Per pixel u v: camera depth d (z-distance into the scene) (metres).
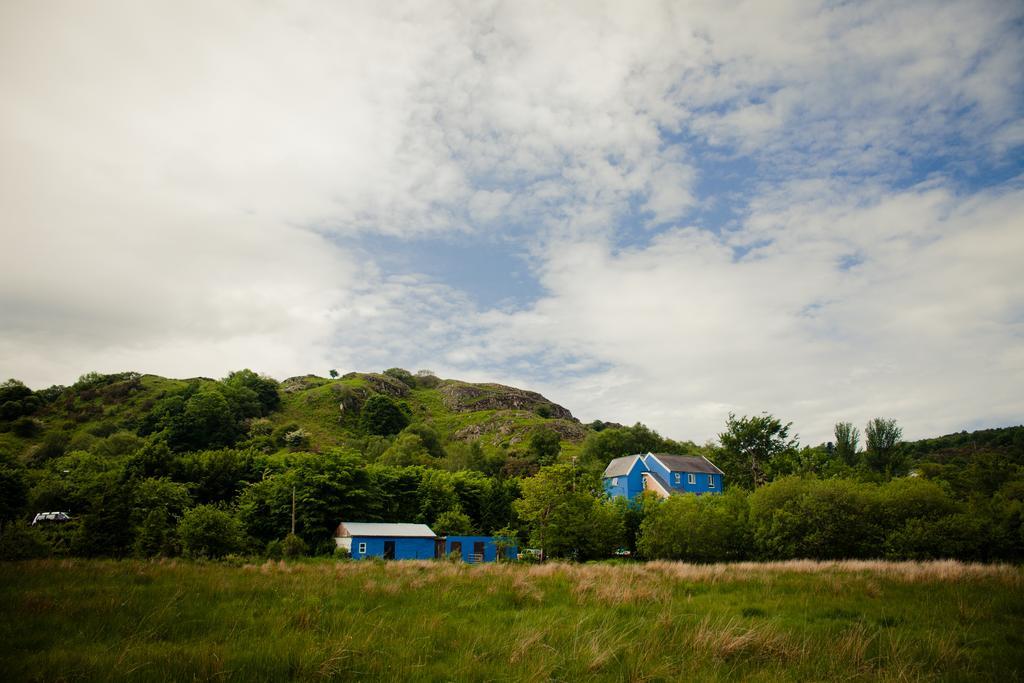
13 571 21.12
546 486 46.66
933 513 36.69
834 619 14.34
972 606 15.22
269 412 163.38
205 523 37.62
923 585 19.36
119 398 156.88
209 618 13.32
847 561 31.48
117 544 38.75
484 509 74.62
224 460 78.12
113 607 13.79
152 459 73.56
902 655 10.52
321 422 162.25
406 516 72.94
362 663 9.86
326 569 26.23
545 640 11.60
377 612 14.45
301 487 63.44
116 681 8.62
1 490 60.75
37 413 147.75
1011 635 12.12
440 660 10.40
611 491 84.44
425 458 109.31
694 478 84.50
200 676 8.89
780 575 23.23
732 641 11.20
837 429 105.38
